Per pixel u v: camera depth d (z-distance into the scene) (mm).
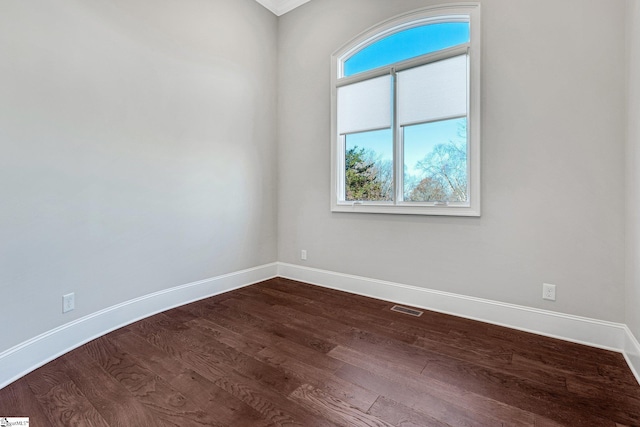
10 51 1703
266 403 1475
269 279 3701
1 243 1674
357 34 3086
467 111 2508
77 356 1919
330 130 3312
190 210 2883
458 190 2631
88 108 2119
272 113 3727
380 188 3062
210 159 3049
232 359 1884
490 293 2418
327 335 2217
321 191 3412
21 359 1730
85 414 1398
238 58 3293
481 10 2395
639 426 1325
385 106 2941
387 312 2648
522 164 2256
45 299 1880
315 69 3424
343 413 1407
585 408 1439
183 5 2771
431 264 2693
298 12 3553
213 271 3109
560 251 2146
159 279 2648
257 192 3564
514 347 2027
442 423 1343
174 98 2721
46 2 1866
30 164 1808
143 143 2492
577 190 2082
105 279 2254
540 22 2176
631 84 1823
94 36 2145
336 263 3311
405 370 1764
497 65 2336
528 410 1426
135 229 2455
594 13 2008
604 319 2018
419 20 2738
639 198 1691
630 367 1780
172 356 1920
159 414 1398
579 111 2064
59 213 1961
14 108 1726
